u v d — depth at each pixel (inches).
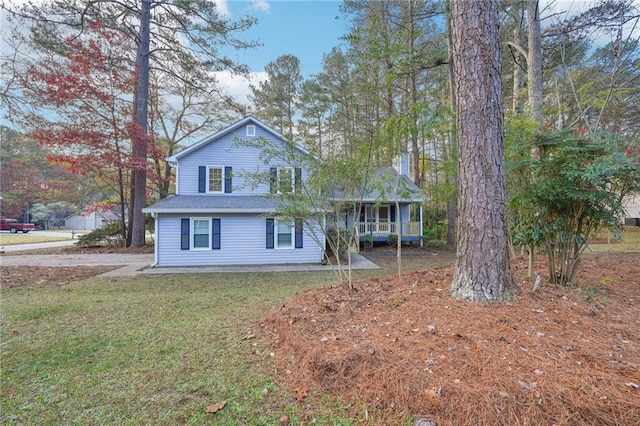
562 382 76.0
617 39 291.6
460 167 134.9
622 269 225.3
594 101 320.5
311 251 432.5
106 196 772.6
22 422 80.3
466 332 101.0
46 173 983.0
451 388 77.7
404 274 197.5
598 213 145.0
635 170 124.3
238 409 83.7
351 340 108.7
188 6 484.4
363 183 203.5
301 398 87.2
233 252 417.4
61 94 455.2
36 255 491.2
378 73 181.9
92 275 323.9
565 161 144.9
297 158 210.7
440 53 460.1
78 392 93.5
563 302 125.6
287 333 124.7
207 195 455.5
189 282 284.2
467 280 128.7
